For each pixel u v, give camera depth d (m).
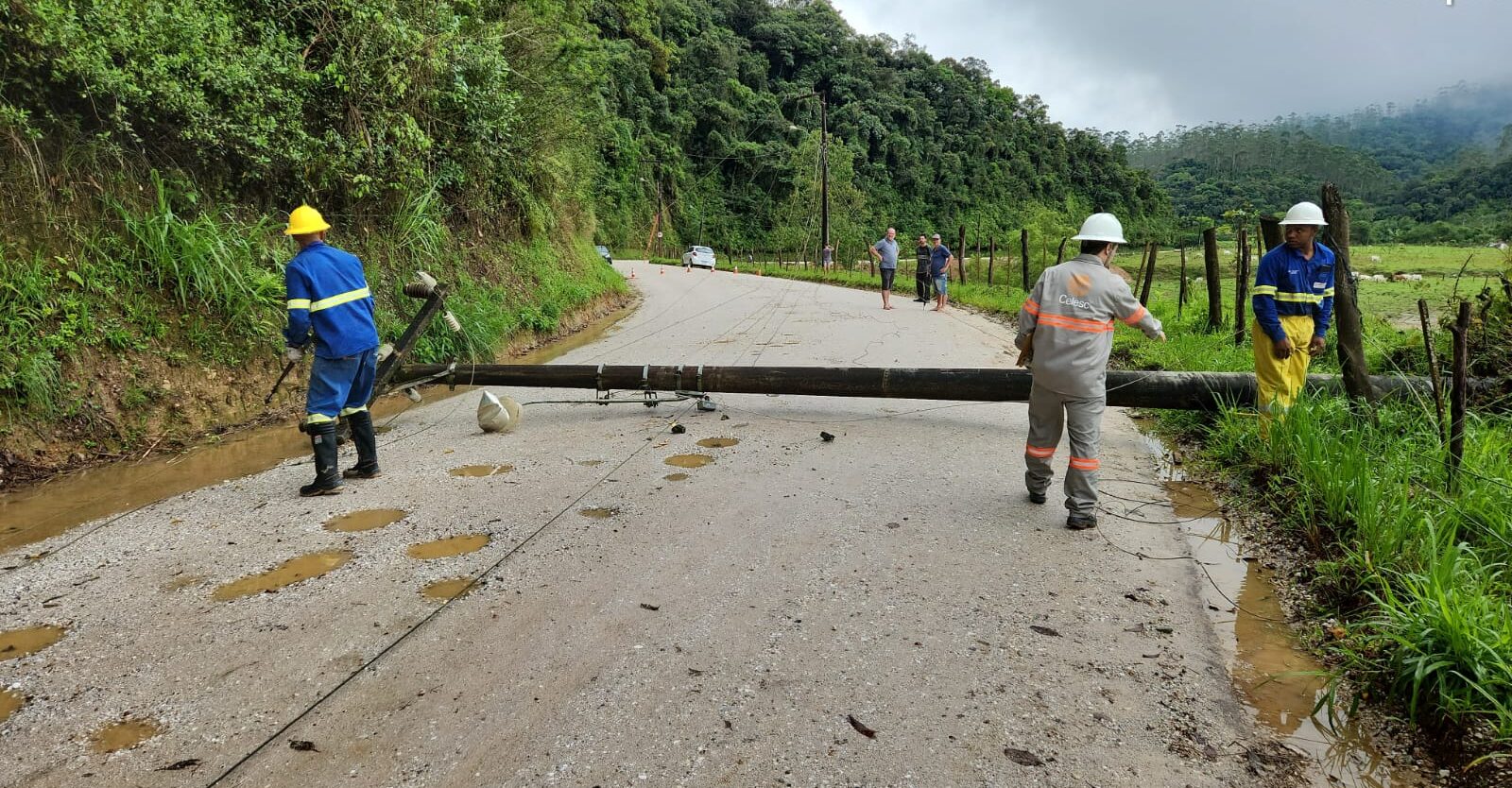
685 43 81.44
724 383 6.91
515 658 2.90
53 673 2.88
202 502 4.84
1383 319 8.66
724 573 3.61
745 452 5.68
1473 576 3.04
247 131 7.57
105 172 6.89
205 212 7.53
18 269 5.89
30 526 4.51
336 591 3.49
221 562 3.87
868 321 13.73
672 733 2.44
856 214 51.62
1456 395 3.84
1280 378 5.08
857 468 5.25
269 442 6.37
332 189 9.10
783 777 2.24
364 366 5.09
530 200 14.38
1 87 6.09
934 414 6.80
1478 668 2.41
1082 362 4.03
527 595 3.41
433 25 10.16
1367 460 4.02
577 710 2.57
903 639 3.00
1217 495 4.71
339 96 8.89
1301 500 4.16
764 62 90.62
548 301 13.48
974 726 2.47
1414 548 3.35
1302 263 5.01
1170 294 16.31
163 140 7.49
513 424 6.53
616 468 5.33
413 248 10.31
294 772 2.30
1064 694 2.64
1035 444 4.41
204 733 2.49
